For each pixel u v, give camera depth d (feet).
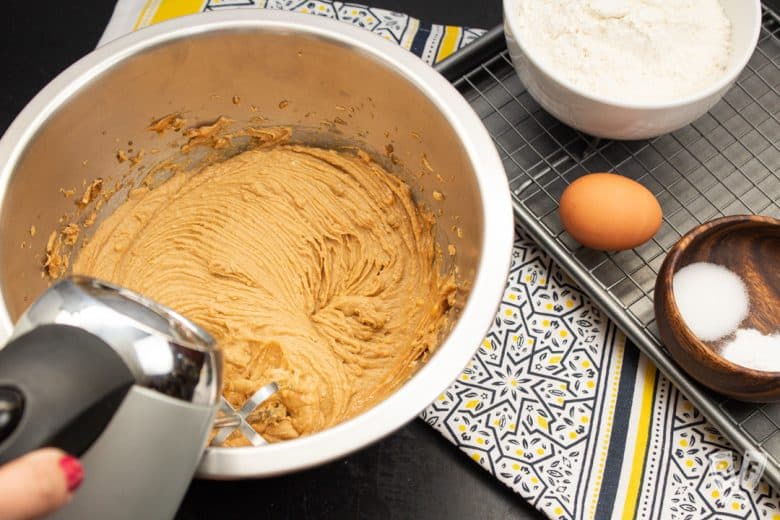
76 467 1.27
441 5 2.37
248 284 1.95
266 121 2.04
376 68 1.85
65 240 1.93
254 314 1.90
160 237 2.01
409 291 1.98
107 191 1.98
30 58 2.31
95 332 1.38
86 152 1.89
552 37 2.02
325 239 2.01
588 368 1.96
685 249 1.85
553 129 2.13
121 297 1.43
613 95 1.96
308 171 2.06
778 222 1.88
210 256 1.97
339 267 2.00
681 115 1.88
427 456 1.92
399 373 1.87
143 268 1.98
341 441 1.51
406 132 1.93
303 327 1.89
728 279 1.94
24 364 1.30
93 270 1.97
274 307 1.92
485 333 1.60
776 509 1.85
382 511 1.88
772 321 1.93
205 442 1.46
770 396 1.77
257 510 1.88
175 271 1.97
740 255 1.97
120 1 2.29
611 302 1.92
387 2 2.38
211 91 1.95
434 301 1.91
